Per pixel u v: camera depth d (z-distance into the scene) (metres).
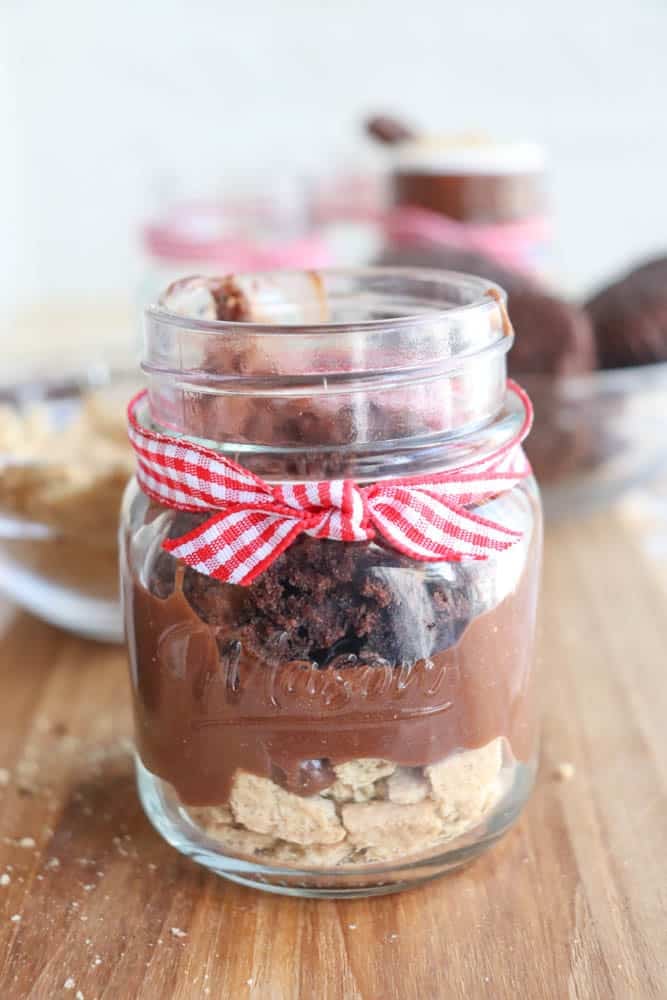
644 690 0.39
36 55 0.96
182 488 0.30
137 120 0.98
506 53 0.92
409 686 0.30
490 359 0.30
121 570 0.33
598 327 0.49
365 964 0.30
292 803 0.30
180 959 0.30
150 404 0.32
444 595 0.30
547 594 0.45
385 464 0.30
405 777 0.30
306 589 0.30
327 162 0.88
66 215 1.01
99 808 0.35
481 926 0.31
